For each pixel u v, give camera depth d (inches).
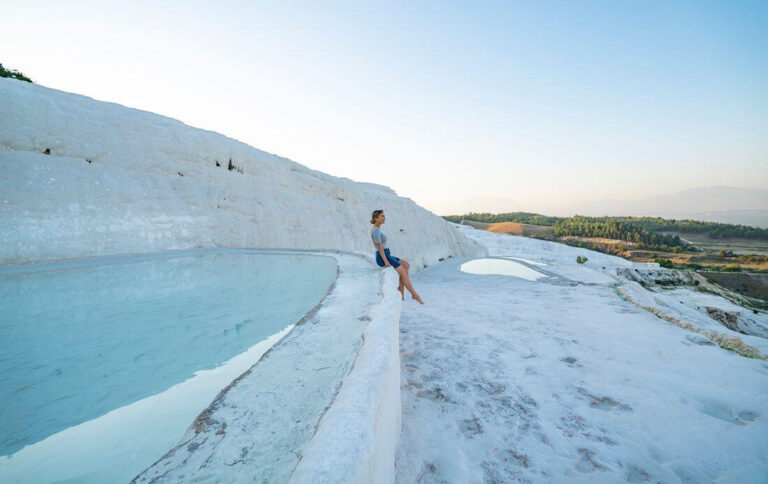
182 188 411.8
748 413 125.6
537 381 154.6
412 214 1011.9
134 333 128.4
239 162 502.9
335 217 674.8
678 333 222.8
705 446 107.7
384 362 84.6
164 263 288.8
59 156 314.0
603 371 163.9
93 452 63.5
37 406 78.1
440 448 108.2
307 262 312.7
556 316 270.1
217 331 135.9
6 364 99.6
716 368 165.2
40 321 136.3
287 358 101.7
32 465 59.4
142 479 55.0
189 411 79.0
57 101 332.2
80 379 92.7
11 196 268.5
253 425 70.3
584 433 116.0
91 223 312.7
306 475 46.3
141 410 78.2
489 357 183.3
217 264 296.8
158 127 412.8
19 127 290.8
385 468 74.9
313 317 140.3
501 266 740.0
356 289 190.1
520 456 104.5
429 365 174.4
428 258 941.2
